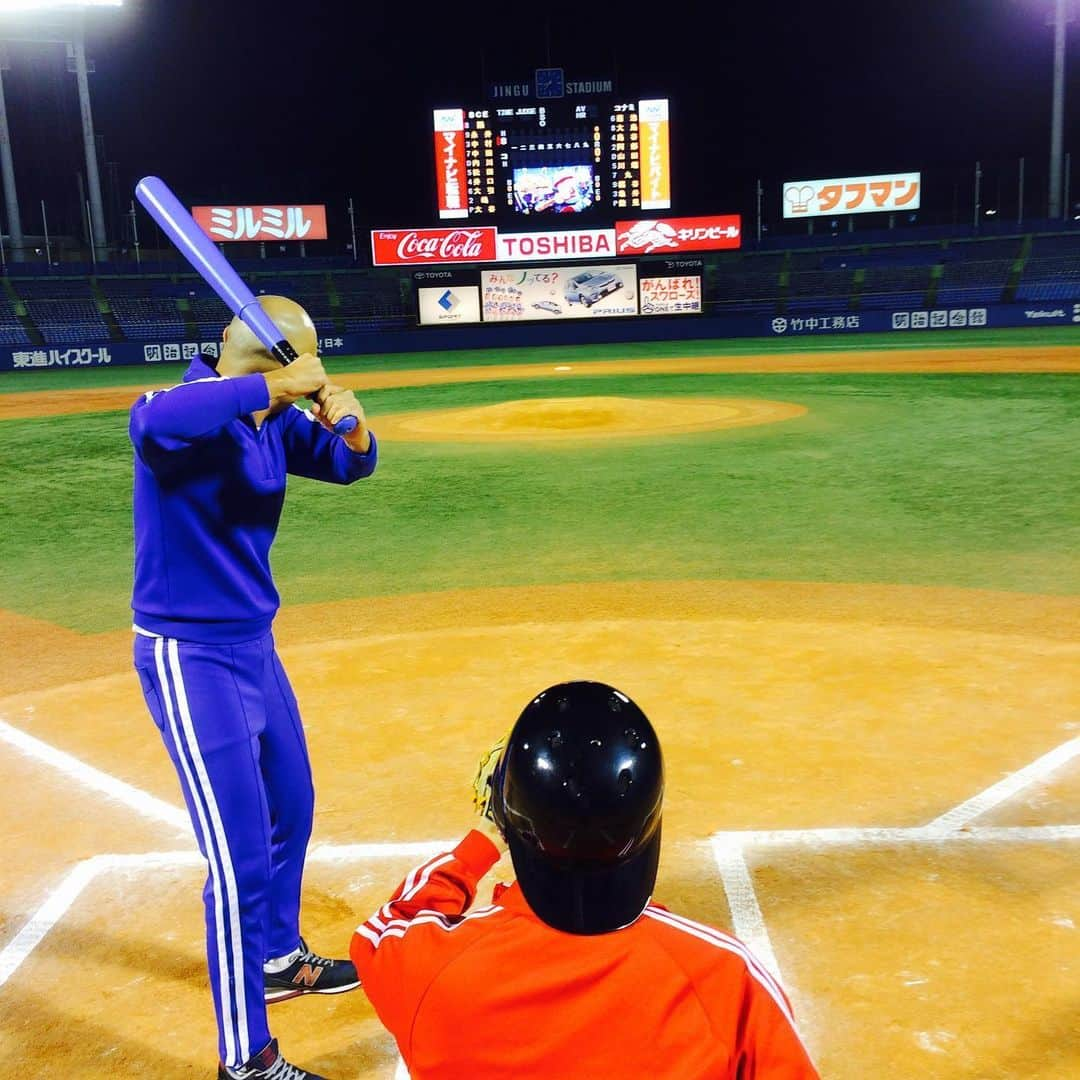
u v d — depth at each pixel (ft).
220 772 8.16
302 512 33.81
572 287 132.46
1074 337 100.32
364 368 105.40
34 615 23.09
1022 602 21.18
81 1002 9.65
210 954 8.21
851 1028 8.76
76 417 66.49
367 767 14.35
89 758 15.15
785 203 152.05
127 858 12.25
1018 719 15.17
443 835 12.41
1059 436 44.09
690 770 13.83
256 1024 8.29
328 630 20.89
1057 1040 8.55
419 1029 4.65
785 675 17.28
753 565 25.12
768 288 145.89
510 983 4.51
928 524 29.01
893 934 10.07
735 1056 4.42
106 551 29.58
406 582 24.71
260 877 8.33
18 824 13.16
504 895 4.93
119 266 144.66
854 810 12.60
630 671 17.75
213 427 7.49
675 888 10.98
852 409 55.67
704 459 41.29
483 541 28.91
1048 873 11.10
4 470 44.98
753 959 4.70
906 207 148.46
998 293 133.49
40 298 138.21
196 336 137.18
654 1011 4.41
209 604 8.15
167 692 8.16
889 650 18.35
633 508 32.68
